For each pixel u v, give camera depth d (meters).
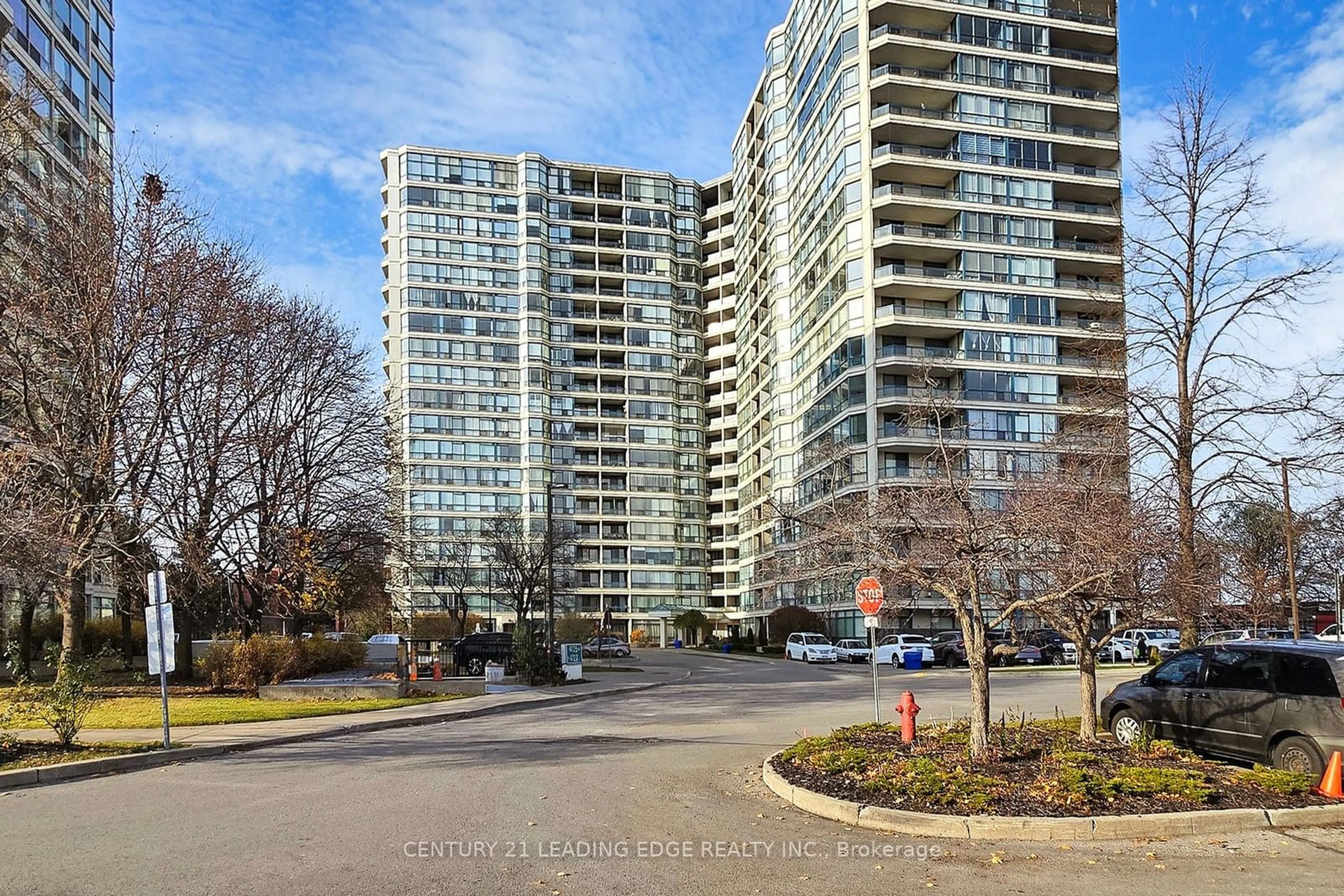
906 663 43.25
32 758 13.63
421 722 20.80
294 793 11.30
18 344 24.48
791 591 63.69
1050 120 60.12
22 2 36.41
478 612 85.88
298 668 27.73
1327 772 9.95
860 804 9.64
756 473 82.44
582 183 101.44
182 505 26.55
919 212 58.62
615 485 97.31
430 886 7.15
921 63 60.72
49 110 35.12
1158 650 41.88
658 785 11.80
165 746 14.96
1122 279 16.17
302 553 28.73
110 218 24.92
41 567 21.77
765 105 79.31
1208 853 8.26
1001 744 12.36
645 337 100.06
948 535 12.17
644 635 92.62
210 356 26.84
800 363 69.62
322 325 33.00
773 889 7.18
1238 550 14.00
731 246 104.44
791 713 21.86
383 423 34.28
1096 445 14.90
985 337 57.06
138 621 44.22
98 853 8.23
